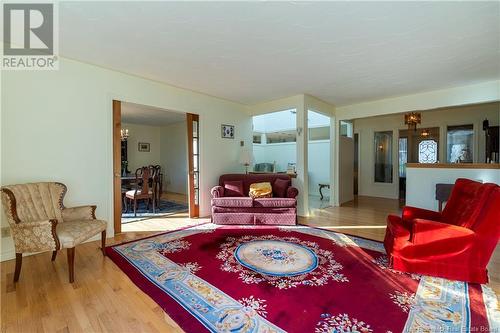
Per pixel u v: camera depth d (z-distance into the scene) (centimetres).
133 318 168
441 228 218
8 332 154
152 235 351
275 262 255
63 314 172
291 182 481
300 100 475
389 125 713
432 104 452
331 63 325
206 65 333
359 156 770
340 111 578
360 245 305
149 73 363
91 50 288
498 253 279
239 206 409
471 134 599
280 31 245
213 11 211
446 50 285
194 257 269
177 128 776
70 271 217
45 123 293
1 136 264
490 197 207
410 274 227
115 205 355
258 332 153
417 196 423
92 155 332
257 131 873
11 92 270
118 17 220
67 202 311
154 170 530
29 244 217
